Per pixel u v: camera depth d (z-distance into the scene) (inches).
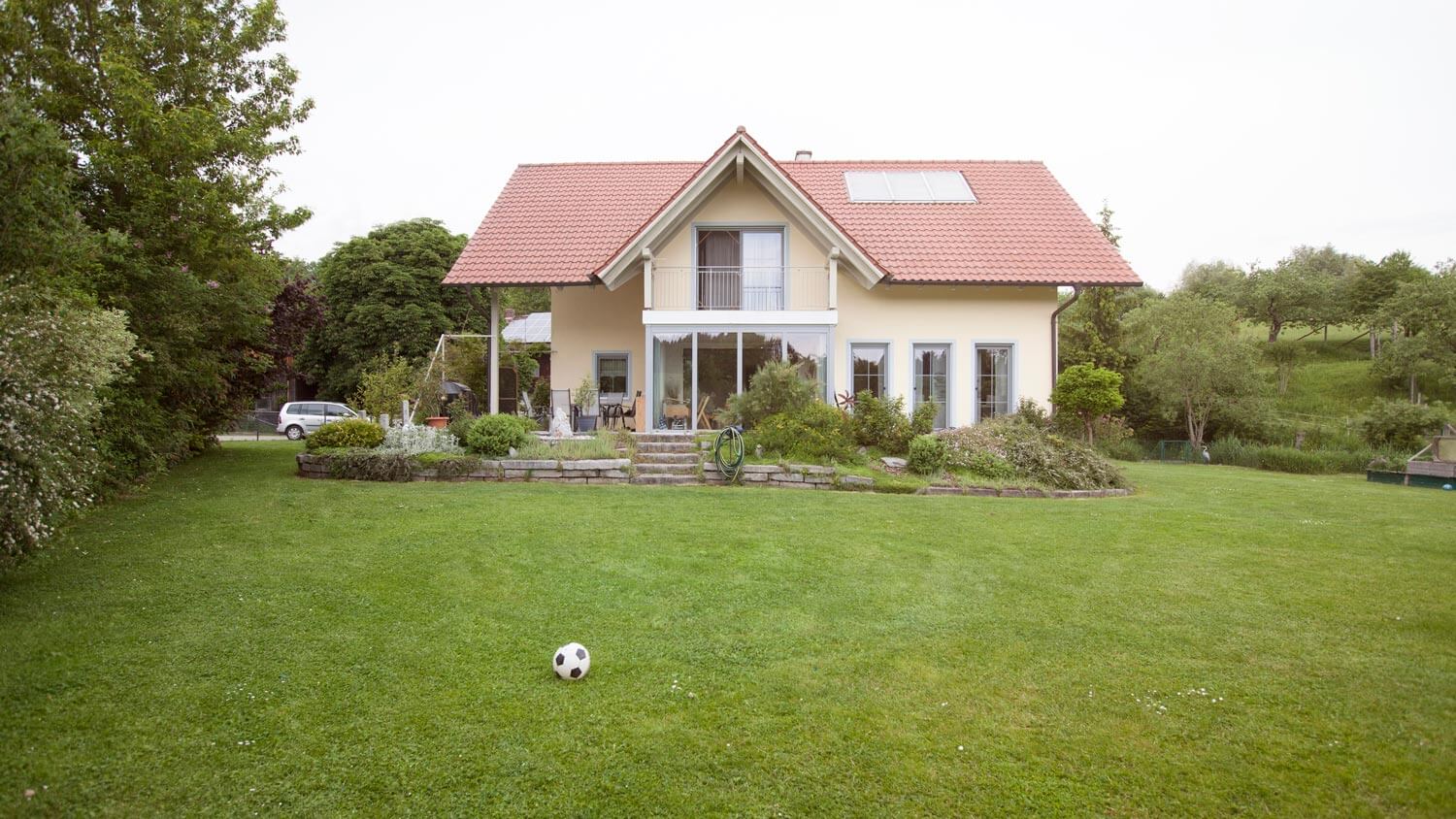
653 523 339.9
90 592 227.3
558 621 215.2
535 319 1239.5
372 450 467.2
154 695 163.0
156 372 426.6
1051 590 251.8
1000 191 761.6
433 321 1412.4
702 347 633.0
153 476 424.8
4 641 186.9
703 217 650.2
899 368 663.8
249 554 274.8
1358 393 1536.7
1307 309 1879.9
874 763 142.0
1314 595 247.6
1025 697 170.7
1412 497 482.6
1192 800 131.1
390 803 127.2
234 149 458.6
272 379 703.7
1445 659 193.2
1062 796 132.0
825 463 483.2
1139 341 1195.9
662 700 166.9
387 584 243.6
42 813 121.7
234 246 471.8
